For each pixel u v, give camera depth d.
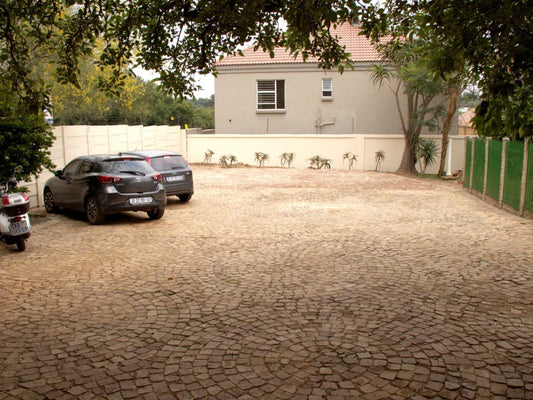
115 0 7.13
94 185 10.88
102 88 7.77
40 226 10.78
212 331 4.87
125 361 4.22
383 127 27.84
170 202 14.65
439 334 4.71
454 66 5.27
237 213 12.54
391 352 4.32
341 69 7.45
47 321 5.19
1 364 4.18
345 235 9.59
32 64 13.95
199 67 7.63
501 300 5.68
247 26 6.57
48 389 3.74
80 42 7.50
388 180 20.95
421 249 8.33
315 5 5.63
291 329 4.89
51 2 7.17
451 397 3.56
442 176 23.05
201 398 3.59
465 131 33.50
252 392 3.67
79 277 6.84
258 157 26.73
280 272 7.01
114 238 9.55
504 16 4.26
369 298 5.81
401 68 22.16
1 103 7.43
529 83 4.44
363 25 5.78
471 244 8.68
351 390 3.68
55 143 14.65
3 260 7.88
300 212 12.61
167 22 7.30
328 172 24.11
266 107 28.98
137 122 46.44
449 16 4.68
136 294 6.07
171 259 7.83
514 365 4.05
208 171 24.08
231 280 6.64
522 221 10.99
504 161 13.08
